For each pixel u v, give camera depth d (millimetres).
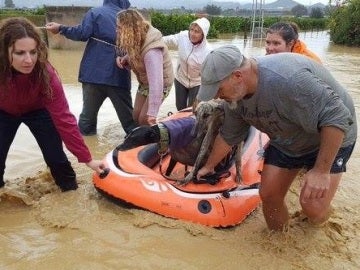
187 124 4176
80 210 3998
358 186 5133
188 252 3490
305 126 3094
